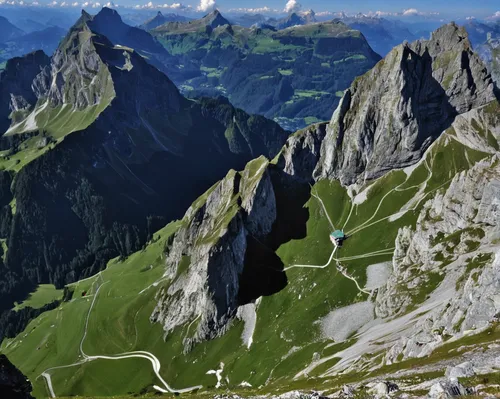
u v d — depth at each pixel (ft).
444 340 288.10
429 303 419.33
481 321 278.46
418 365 255.29
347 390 226.17
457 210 539.29
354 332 551.59
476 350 231.30
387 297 526.16
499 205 472.03
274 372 548.31
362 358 376.07
